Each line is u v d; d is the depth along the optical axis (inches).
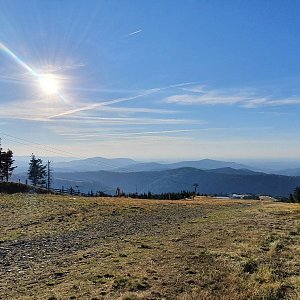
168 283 532.1
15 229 1149.1
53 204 1989.4
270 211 1883.6
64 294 488.7
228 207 2332.7
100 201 2378.2
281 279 551.8
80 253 783.7
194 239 923.4
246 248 776.9
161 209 1978.3
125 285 520.7
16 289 525.3
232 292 490.3
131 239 952.9
